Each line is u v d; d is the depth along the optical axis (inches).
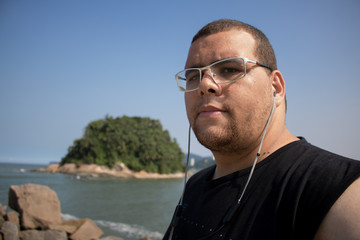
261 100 41.3
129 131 3501.5
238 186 41.1
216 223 40.0
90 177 2787.9
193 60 45.9
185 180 57.4
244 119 39.8
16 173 2780.5
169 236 48.3
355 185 28.1
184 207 52.7
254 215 35.6
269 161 40.0
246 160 43.9
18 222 378.6
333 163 32.8
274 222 33.0
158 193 1467.8
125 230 525.3
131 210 811.4
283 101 48.1
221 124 40.0
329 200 28.5
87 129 3361.2
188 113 46.4
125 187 1788.9
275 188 35.9
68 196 1121.4
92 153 3272.6
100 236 427.2
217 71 41.8
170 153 3678.6
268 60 44.4
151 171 3430.1
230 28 44.5
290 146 40.3
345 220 26.2
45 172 3221.0
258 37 44.8
